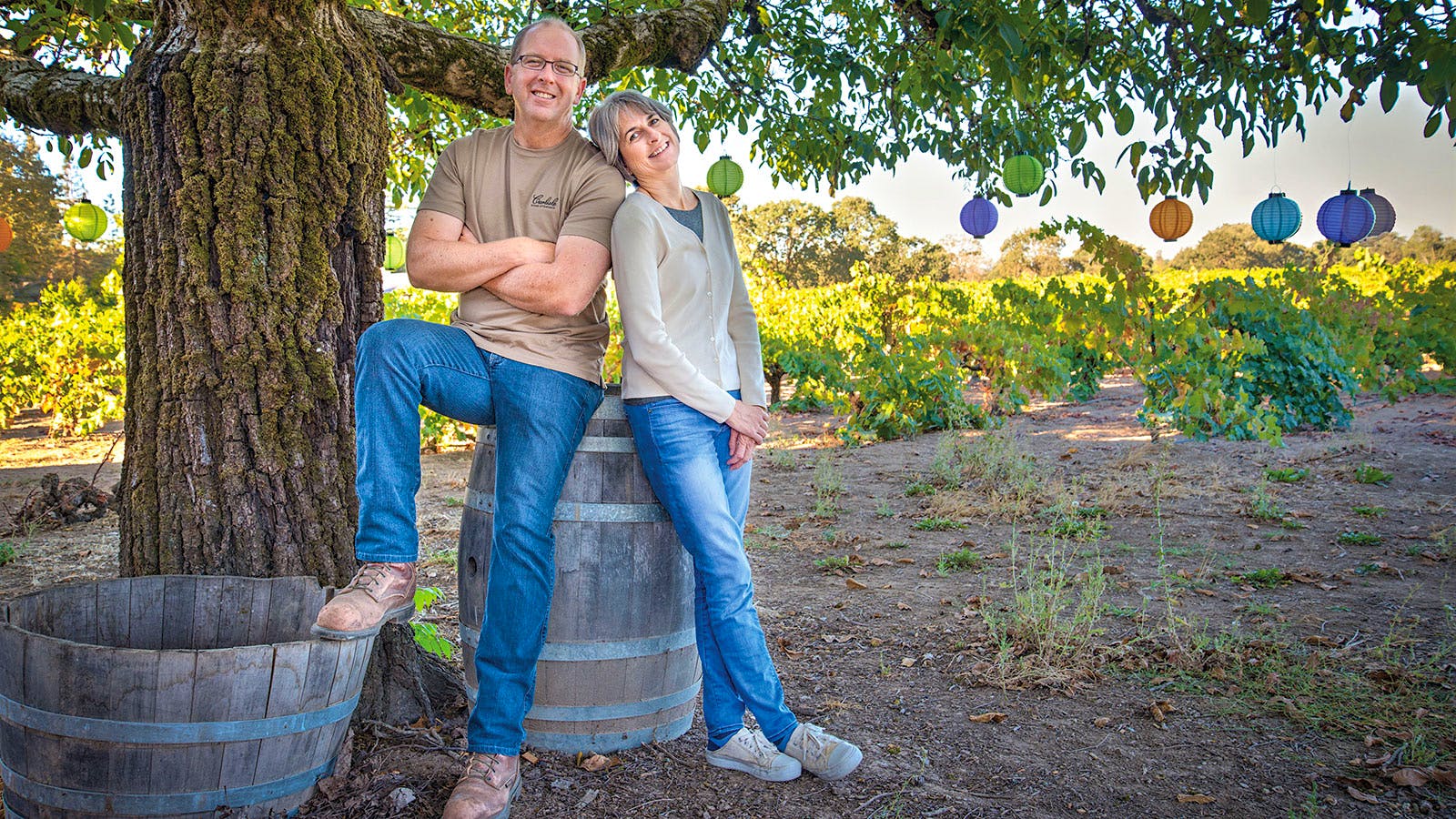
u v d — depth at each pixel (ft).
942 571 14.98
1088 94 16.39
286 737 6.38
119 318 36.99
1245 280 30.22
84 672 5.80
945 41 12.64
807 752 7.70
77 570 16.85
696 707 9.50
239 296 7.54
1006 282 47.34
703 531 7.55
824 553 16.97
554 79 7.13
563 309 7.03
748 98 18.42
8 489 25.22
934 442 30.35
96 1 8.71
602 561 7.82
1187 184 13.08
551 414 7.09
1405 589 12.93
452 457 30.94
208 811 6.21
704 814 7.24
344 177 7.95
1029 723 8.98
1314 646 10.77
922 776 7.86
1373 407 33.55
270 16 7.64
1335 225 15.97
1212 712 9.06
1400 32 9.71
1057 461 25.00
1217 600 12.77
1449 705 8.92
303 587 7.48
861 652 11.37
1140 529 17.40
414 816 6.93
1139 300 33.09
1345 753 8.13
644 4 15.84
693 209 7.80
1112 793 7.54
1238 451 24.81
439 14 19.21
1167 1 12.32
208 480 7.66
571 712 8.06
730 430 7.73
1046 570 14.76
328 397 7.95
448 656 8.96
